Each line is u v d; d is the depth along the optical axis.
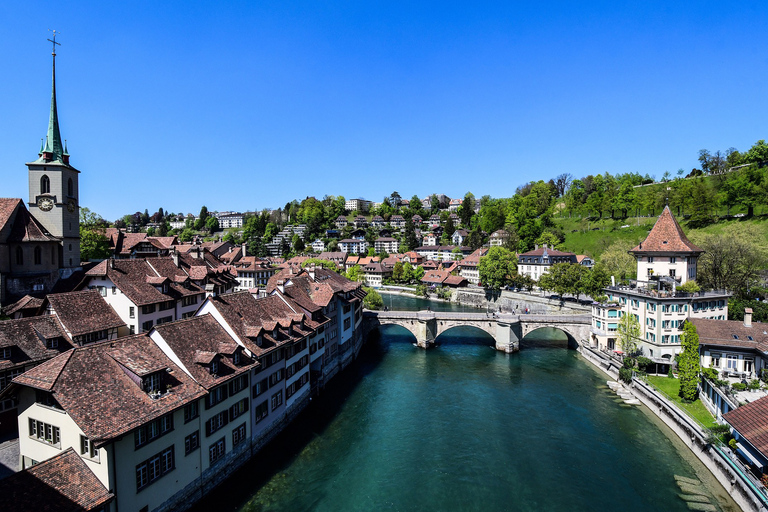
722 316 68.38
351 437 48.47
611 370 69.81
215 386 35.31
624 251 114.94
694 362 51.28
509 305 129.75
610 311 77.12
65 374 28.23
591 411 55.97
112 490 26.59
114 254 96.75
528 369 74.38
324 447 46.00
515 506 36.50
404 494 37.97
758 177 124.00
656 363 62.94
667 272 71.88
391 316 91.56
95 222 93.62
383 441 47.66
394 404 58.25
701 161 180.50
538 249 150.88
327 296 64.50
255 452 43.19
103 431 26.25
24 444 30.27
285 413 50.00
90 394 28.14
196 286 64.06
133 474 28.20
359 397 60.66
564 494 38.12
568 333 87.19
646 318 67.31
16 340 38.75
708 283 82.81
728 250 81.62
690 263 73.44
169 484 31.41
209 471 35.97
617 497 37.59
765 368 49.69
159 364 33.28
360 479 40.12
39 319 41.94
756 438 32.31
